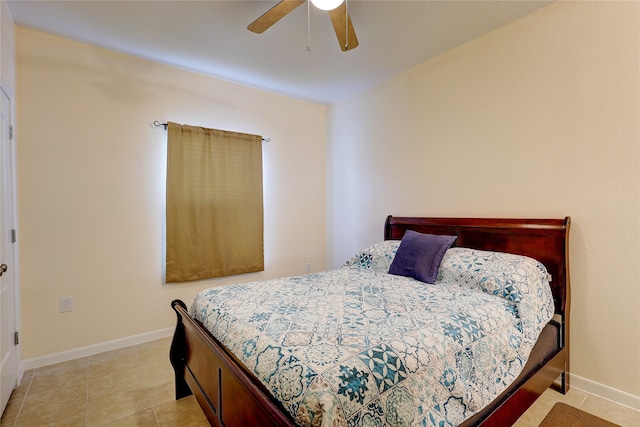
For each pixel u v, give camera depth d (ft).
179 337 6.37
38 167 7.71
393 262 8.26
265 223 11.78
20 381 7.04
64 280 8.05
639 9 5.88
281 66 9.72
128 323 8.97
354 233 12.16
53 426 5.61
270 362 3.78
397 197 10.50
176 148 9.55
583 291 6.62
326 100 12.73
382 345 3.88
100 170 8.55
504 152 7.82
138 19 7.29
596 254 6.44
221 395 4.49
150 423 5.69
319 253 13.26
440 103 9.16
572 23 6.66
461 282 6.84
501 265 6.52
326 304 5.67
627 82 6.01
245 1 6.68
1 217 6.22
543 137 7.14
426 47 8.71
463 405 4.02
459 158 8.75
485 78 8.13
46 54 7.83
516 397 4.97
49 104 7.86
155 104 9.40
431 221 9.16
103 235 8.60
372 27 7.70
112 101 8.72
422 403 3.64
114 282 8.76
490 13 7.23
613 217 6.22
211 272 10.24
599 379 6.44
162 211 9.54
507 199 7.77
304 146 12.77
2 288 6.19
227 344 4.72
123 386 6.88
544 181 7.14
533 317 5.71
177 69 9.77
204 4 6.77
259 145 11.30
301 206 12.71
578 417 5.77
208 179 10.16
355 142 12.03
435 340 4.21
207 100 10.34
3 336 6.16
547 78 7.06
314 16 7.21
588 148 6.51
